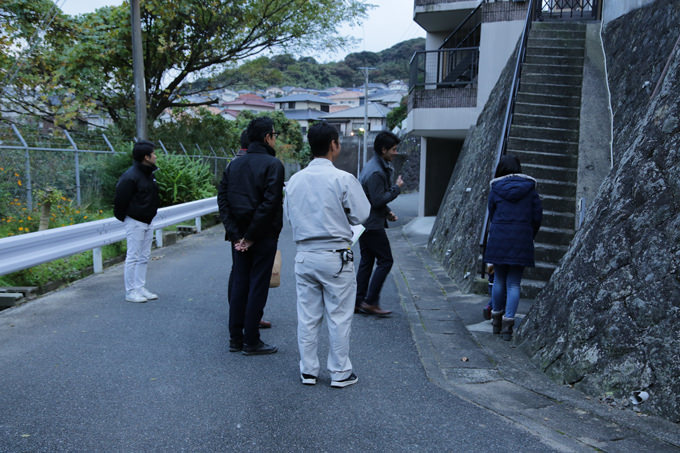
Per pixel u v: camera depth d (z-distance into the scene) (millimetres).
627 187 3832
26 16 13773
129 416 3068
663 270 3299
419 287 7148
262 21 18688
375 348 4520
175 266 7938
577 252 4191
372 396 3475
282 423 3029
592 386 3475
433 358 4297
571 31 10016
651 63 6984
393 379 3807
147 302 5812
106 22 17047
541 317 4379
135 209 5664
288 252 9492
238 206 4105
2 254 5270
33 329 4777
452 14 14422
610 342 3469
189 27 17797
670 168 3510
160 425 2965
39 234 5797
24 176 9953
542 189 7074
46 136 12578
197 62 19094
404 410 3260
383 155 5391
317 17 18828
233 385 3590
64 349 4242
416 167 38375
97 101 17828
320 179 3527
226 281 6973
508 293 4762
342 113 62688
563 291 4152
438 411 3258
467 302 6211
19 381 3566
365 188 5363
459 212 9070
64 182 11250
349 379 3662
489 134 9289
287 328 5004
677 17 6664
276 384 3635
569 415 3201
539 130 7949
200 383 3607
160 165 13484
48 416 3045
